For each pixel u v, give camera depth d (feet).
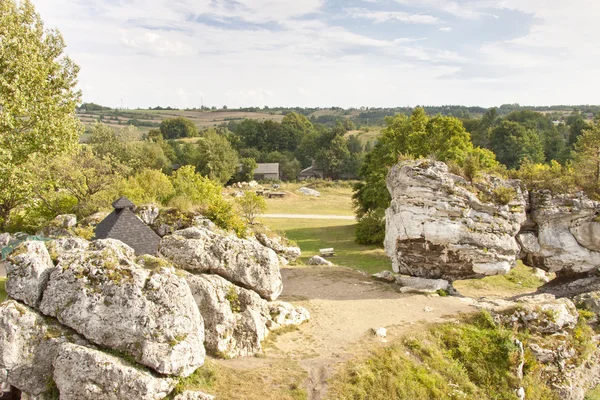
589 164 88.99
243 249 68.44
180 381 47.55
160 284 48.93
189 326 49.14
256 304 64.28
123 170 150.61
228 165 307.99
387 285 92.12
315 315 75.15
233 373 52.80
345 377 55.16
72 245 57.11
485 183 85.71
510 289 102.83
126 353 46.52
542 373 67.97
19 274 48.44
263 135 462.19
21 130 98.73
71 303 47.75
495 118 379.35
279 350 61.00
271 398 49.44
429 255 86.74
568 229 84.99
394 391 55.52
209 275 63.21
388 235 93.35
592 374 71.87
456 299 82.48
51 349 45.80
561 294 87.97
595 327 78.23
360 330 68.69
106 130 264.72
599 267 85.35
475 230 82.58
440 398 57.11
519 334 71.82
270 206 254.88
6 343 44.60
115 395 43.62
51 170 128.16
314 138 430.20
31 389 45.06
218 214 119.14
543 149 291.38
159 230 111.55
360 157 378.53
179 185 154.30
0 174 96.78
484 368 64.49
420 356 63.26
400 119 164.45
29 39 99.14
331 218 223.30
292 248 123.65
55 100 104.83
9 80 93.61
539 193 86.74
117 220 92.27
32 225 127.95
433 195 83.05
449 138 142.51
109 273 48.80
